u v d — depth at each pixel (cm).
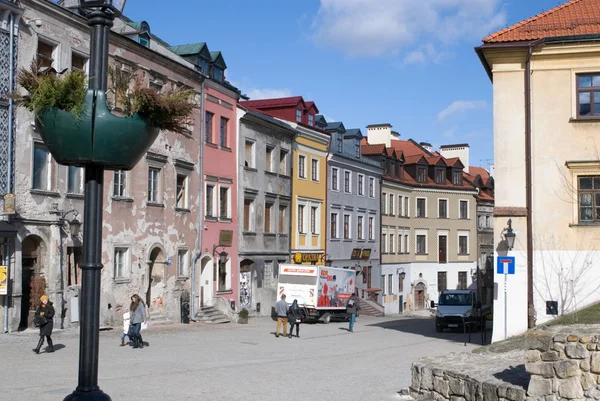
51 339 2142
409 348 2497
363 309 5422
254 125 4172
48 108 554
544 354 987
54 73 580
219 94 3819
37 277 2508
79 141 547
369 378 1680
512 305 2311
